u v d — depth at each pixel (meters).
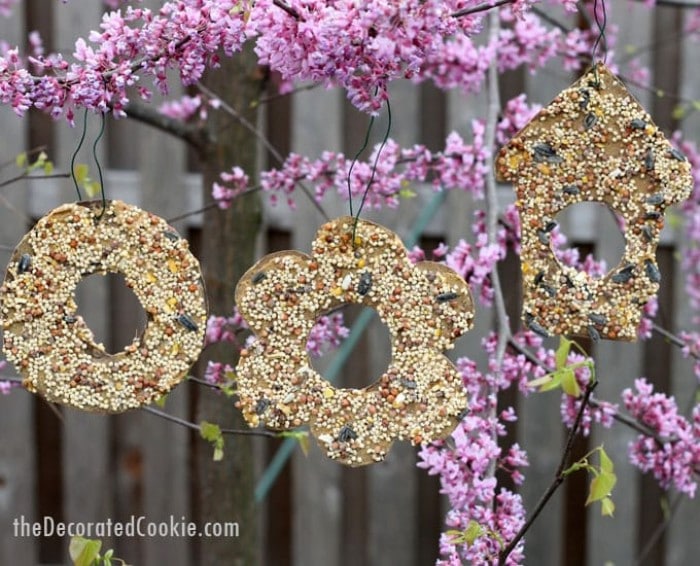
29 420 2.26
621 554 2.24
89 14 2.14
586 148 1.56
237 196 1.80
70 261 1.54
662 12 2.21
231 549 1.90
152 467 2.28
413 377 1.56
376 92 1.53
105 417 2.27
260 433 1.72
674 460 1.73
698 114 2.17
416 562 2.30
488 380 1.67
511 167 1.57
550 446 2.23
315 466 2.28
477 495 1.62
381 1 1.50
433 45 1.51
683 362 2.18
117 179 2.22
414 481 2.27
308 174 1.78
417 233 2.08
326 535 2.29
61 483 2.32
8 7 2.06
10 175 2.18
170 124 1.85
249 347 1.55
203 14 1.53
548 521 2.25
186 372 1.55
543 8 2.07
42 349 1.55
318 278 1.55
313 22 1.51
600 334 1.57
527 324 1.57
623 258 1.57
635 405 1.74
